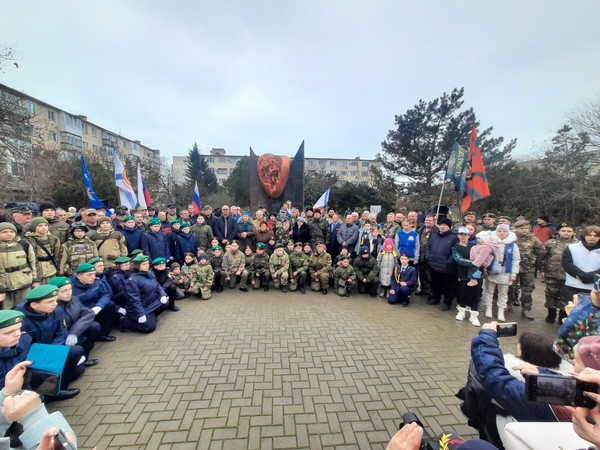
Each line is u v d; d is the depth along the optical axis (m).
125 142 47.81
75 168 20.50
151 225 6.12
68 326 3.33
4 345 2.02
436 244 5.58
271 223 8.09
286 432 2.46
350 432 2.48
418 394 3.01
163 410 2.71
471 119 22.55
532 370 1.54
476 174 6.40
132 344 4.03
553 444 1.11
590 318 2.11
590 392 1.00
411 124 23.69
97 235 5.36
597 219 12.62
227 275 6.50
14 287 3.98
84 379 3.20
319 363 3.57
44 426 1.50
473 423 1.98
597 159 14.09
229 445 2.32
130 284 4.34
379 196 26.56
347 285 6.34
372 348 3.97
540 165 17.77
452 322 4.96
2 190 13.05
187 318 4.98
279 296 6.25
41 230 4.56
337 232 7.44
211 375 3.29
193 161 39.47
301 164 11.17
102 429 2.47
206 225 7.53
